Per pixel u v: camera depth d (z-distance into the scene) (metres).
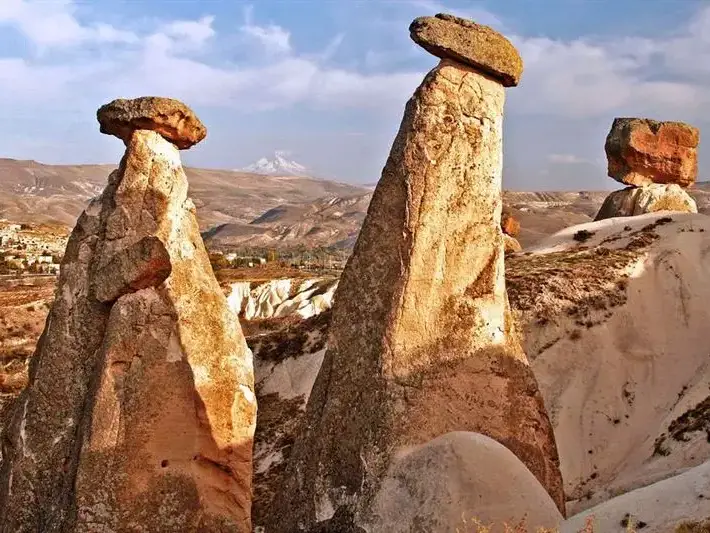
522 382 11.84
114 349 13.05
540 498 10.60
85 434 12.81
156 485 12.97
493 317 11.78
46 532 13.07
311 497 11.30
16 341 49.81
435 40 11.59
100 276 13.61
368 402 11.20
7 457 14.32
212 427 13.55
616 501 11.01
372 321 11.48
